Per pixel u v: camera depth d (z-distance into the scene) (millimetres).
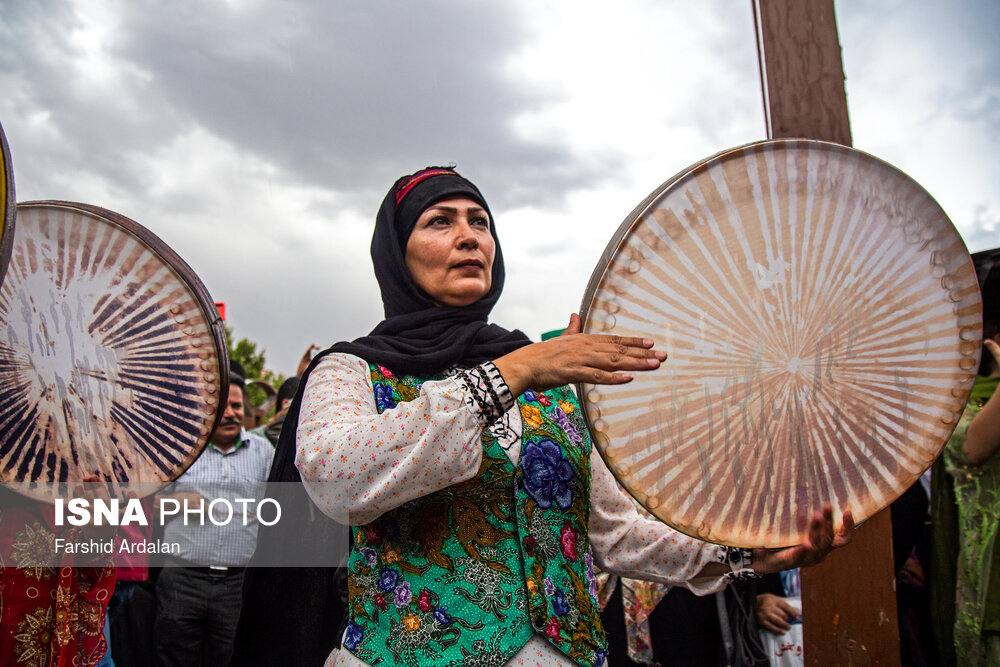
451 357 1571
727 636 2680
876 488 1498
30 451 1740
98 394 1725
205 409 1704
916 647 2932
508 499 1411
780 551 1521
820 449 1475
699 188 1392
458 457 1269
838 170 1447
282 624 1753
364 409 1450
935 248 1509
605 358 1281
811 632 2135
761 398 1446
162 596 3596
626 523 1626
